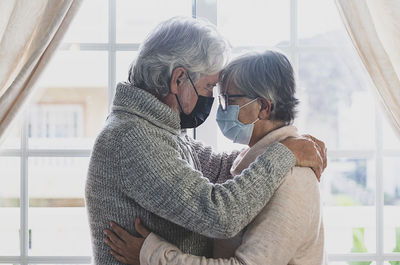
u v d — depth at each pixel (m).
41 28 1.76
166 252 1.28
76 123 5.77
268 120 1.42
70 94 5.73
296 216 1.30
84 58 3.28
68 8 1.75
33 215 2.82
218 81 1.44
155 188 1.25
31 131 5.55
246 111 1.40
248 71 1.38
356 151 2.00
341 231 3.73
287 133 1.40
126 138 1.29
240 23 2.28
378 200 1.99
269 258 1.27
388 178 4.08
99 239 1.39
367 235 3.75
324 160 1.47
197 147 1.66
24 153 1.97
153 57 1.36
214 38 1.39
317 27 2.77
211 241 1.51
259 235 1.29
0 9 1.74
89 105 5.76
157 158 1.26
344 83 4.54
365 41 1.74
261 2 2.27
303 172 1.35
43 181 4.16
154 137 1.30
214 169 1.64
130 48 1.98
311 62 4.57
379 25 1.76
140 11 2.47
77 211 2.84
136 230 1.33
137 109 1.35
